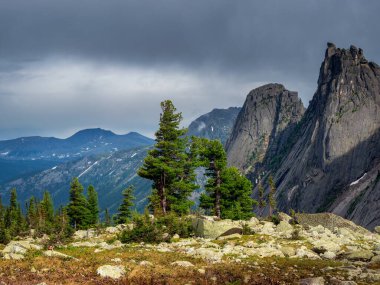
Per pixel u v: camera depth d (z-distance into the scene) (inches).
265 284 693.9
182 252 1047.0
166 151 2303.2
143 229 1366.9
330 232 1587.1
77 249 1059.3
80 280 655.1
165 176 2267.5
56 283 631.2
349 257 1016.2
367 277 744.3
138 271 729.6
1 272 693.3
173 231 1544.0
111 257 898.7
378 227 1887.3
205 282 679.7
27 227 3929.6
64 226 1959.9
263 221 1993.1
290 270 826.8
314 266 876.0
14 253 874.1
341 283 685.9
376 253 1026.7
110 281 656.4
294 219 1953.7
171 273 732.7
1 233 1916.8
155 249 1108.5
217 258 949.8
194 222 1599.4
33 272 699.4
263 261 924.0
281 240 1364.4
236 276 730.8
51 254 860.0
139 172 2276.1
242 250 1092.5
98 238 1647.4
